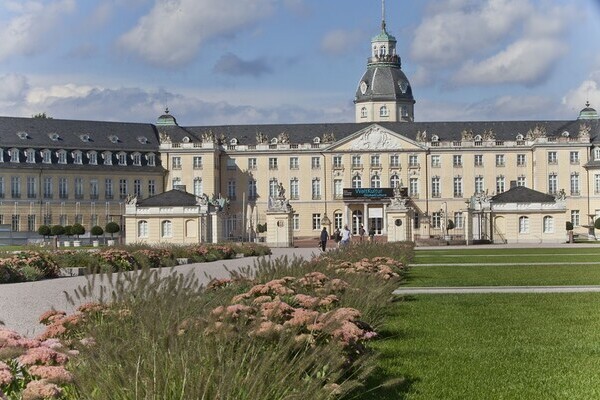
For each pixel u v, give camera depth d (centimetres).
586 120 16175
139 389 1052
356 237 14538
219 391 1024
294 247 11400
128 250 6606
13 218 14700
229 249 7994
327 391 1140
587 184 15662
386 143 16100
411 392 1583
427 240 11362
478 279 4384
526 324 2522
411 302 3194
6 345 1322
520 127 16388
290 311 1677
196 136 16388
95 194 15288
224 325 1345
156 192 15788
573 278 4388
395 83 18175
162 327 1333
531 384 1659
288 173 16225
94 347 1219
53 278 4988
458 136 16212
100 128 15762
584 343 2152
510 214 12125
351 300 2167
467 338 2247
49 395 1067
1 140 14712
